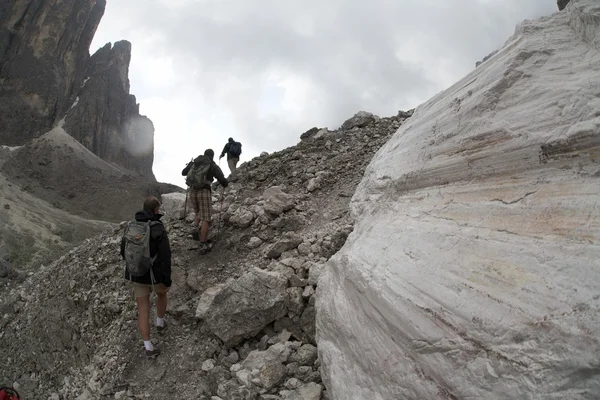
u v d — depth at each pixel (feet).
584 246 6.13
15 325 22.80
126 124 505.66
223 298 14.46
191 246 20.12
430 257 8.89
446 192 10.27
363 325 9.70
